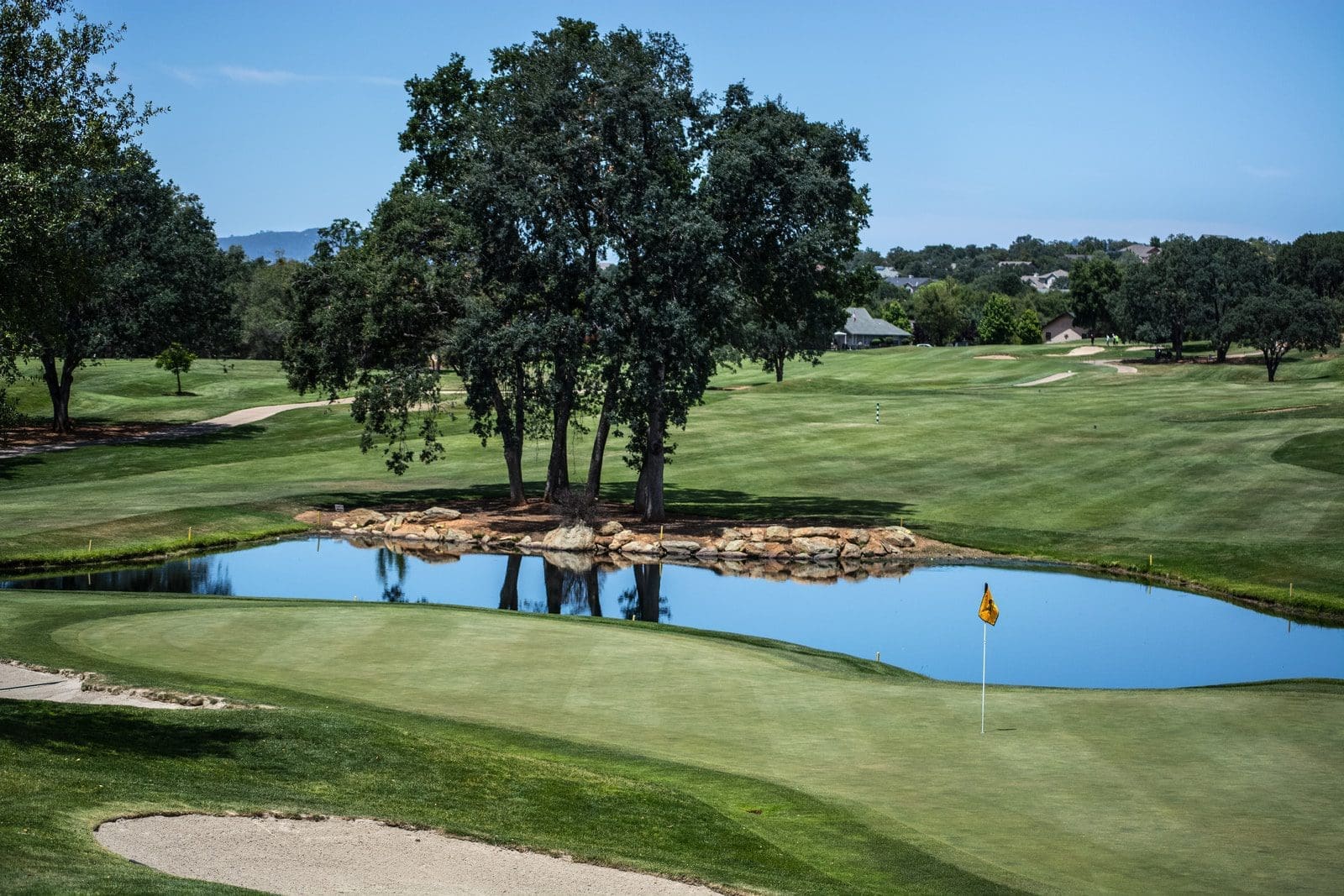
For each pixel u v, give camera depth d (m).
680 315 42.03
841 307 50.31
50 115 20.44
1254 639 30.80
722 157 43.44
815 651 26.94
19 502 51.62
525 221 45.00
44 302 21.94
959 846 12.91
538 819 13.53
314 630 24.78
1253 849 12.66
